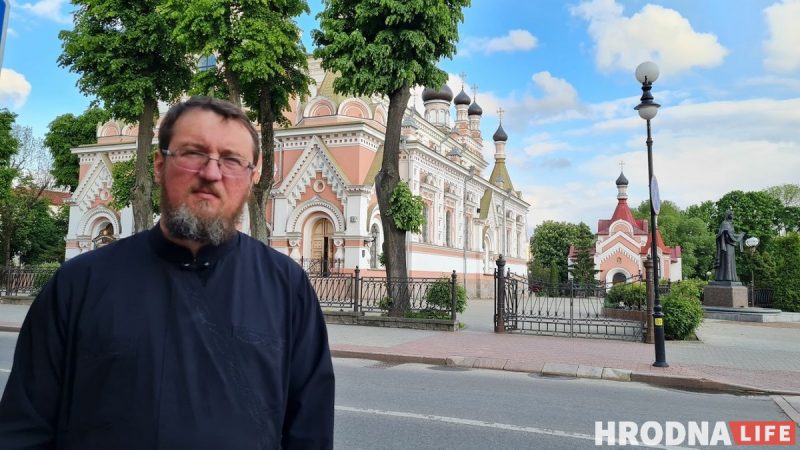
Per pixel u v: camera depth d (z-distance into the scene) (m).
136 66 20.61
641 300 20.97
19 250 42.00
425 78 17.70
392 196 17.86
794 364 11.70
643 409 7.80
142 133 21.44
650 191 11.61
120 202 29.06
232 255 2.18
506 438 6.22
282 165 31.12
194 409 1.88
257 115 22.31
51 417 1.94
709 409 7.99
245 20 18.45
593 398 8.46
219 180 2.09
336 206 29.05
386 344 13.46
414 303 17.97
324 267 28.53
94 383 1.87
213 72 20.12
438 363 11.60
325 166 29.45
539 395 8.55
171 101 22.77
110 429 1.83
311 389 2.25
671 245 69.06
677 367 10.88
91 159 36.62
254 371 2.01
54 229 44.41
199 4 17.75
